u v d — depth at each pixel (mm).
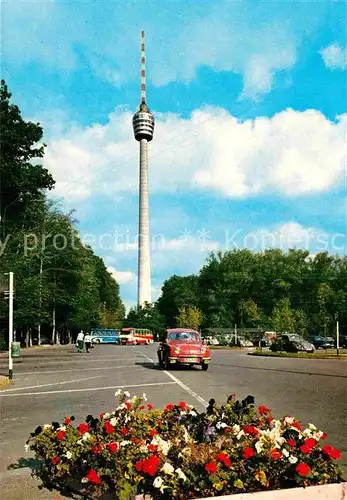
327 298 79750
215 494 4297
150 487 4426
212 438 5301
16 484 5488
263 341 68188
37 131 39531
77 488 5145
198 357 21578
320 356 34281
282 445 4723
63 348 54719
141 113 141750
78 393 13805
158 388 14438
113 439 5273
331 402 11422
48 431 5574
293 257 94688
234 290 91875
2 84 38469
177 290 113125
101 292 103750
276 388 14383
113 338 79750
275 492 4363
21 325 48344
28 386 16156
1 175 37969
